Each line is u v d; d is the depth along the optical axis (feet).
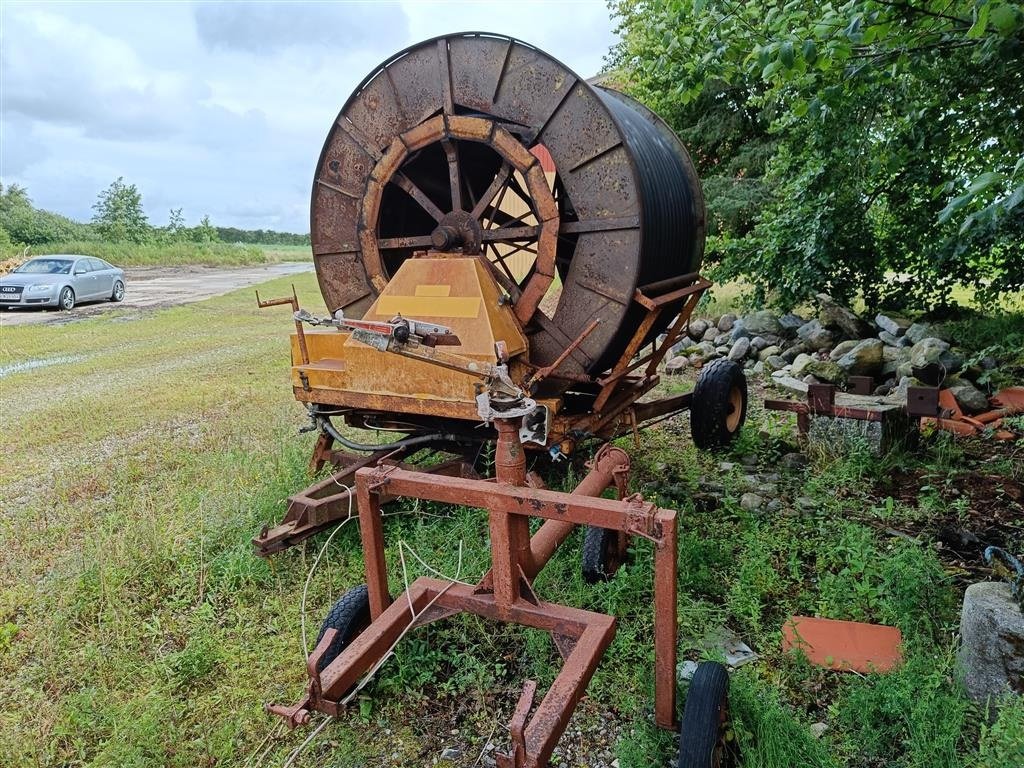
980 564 12.22
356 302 15.96
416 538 13.16
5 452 20.53
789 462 17.19
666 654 7.91
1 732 9.37
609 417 14.97
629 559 12.31
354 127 15.10
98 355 36.27
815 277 27.96
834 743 8.53
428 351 8.32
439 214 14.65
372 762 8.74
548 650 10.27
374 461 14.47
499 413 8.20
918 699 8.52
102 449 20.51
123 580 12.59
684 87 16.81
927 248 26.61
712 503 15.17
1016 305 28.30
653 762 8.07
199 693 10.08
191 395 26.58
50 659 10.78
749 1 14.33
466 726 9.25
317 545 13.53
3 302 54.19
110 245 123.13
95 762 8.68
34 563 13.66
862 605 11.01
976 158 18.39
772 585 11.60
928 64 14.42
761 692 8.89
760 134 36.73
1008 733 7.39
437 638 10.68
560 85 12.98
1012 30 9.45
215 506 15.14
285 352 35.60
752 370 27.96
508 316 13.52
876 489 15.48
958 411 19.30
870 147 24.18
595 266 13.33
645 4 31.89
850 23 11.32
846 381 23.13
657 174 14.42
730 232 34.22
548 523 10.32
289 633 11.11
